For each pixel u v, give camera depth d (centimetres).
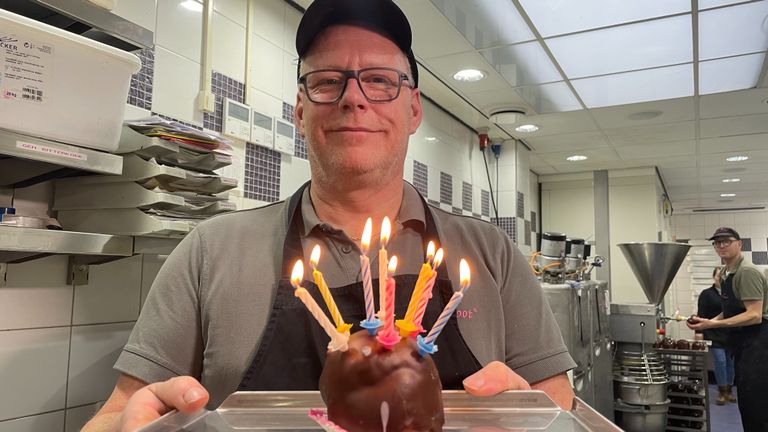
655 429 335
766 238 796
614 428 48
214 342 80
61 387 129
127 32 117
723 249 335
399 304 80
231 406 59
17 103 94
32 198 128
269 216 95
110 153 116
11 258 117
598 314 328
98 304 138
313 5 86
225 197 148
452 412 58
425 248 89
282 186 201
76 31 116
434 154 341
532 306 91
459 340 78
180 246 92
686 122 374
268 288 83
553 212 568
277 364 75
